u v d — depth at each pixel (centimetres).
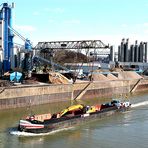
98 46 12875
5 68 11494
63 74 12506
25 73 11375
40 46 14000
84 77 13225
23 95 8975
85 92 11169
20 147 5181
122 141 5578
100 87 11900
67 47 13412
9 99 8606
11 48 11862
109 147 5247
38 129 5862
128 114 7956
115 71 16512
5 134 5831
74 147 5231
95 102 10281
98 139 5675
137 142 5534
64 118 6341
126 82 13550
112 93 12606
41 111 8306
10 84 9400
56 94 10012
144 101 10275
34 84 9900
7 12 11481
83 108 7006
